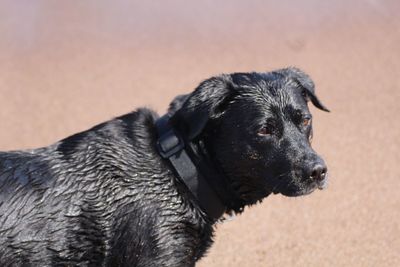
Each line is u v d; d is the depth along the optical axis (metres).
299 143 5.61
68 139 5.80
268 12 15.34
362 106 10.81
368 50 13.07
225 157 5.70
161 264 5.47
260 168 5.66
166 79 12.09
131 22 14.85
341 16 14.93
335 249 7.45
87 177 5.54
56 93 11.70
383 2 15.80
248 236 7.75
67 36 14.13
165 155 5.59
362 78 11.84
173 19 15.03
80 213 5.46
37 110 11.11
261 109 5.63
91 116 10.80
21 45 13.73
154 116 5.93
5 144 10.02
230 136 5.67
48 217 5.42
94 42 13.86
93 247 5.50
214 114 5.67
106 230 5.49
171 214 5.52
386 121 10.33
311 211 8.17
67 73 12.50
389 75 11.94
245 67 12.45
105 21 14.90
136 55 13.24
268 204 8.35
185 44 13.70
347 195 8.45
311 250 7.45
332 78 11.86
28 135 10.28
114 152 5.61
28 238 5.38
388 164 9.13
